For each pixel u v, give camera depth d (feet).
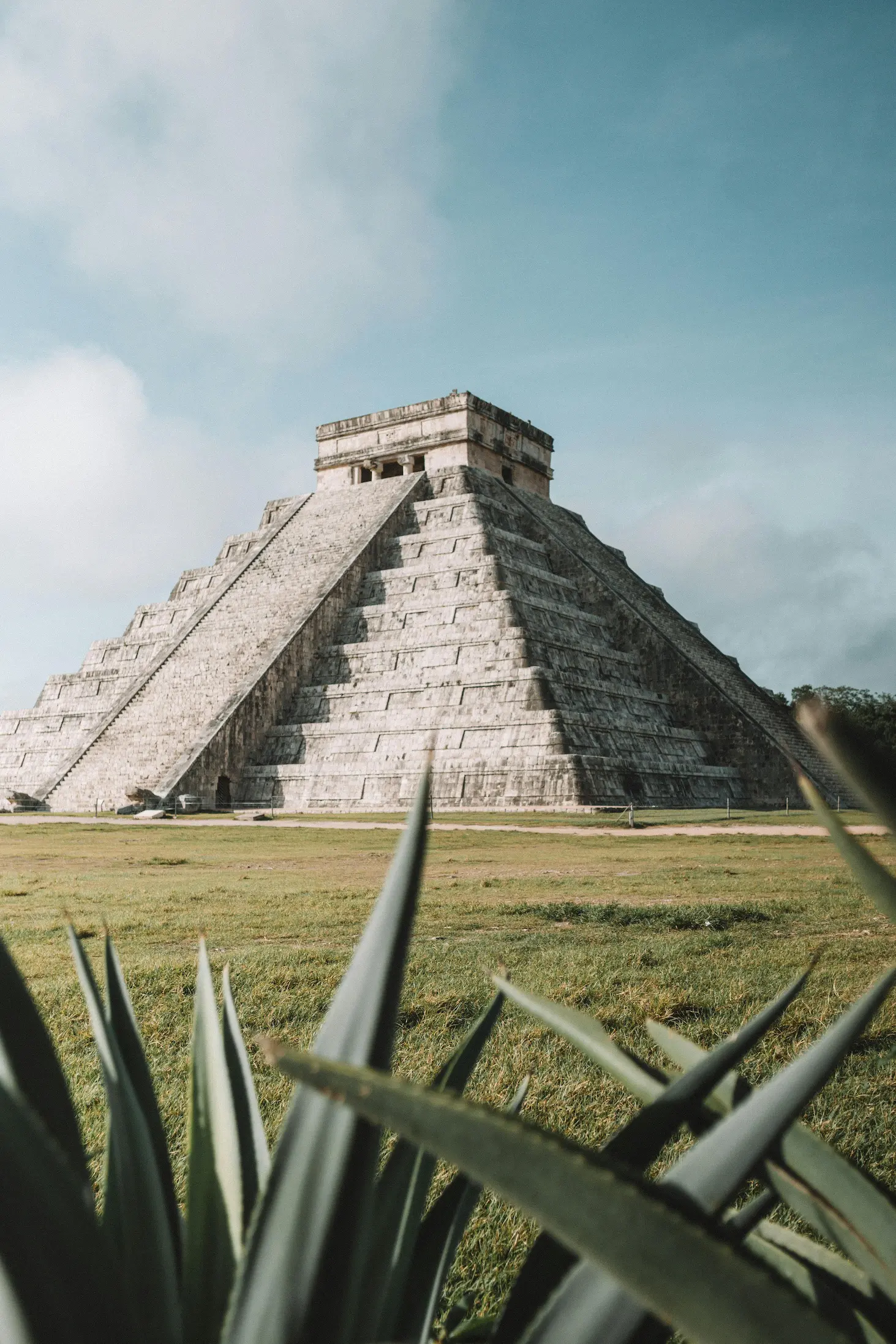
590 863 76.18
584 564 203.82
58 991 29.53
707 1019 26.16
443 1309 11.66
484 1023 7.71
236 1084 7.57
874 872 5.44
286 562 210.18
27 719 230.27
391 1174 6.09
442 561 189.37
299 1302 4.81
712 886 58.29
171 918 46.11
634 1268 3.98
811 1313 3.81
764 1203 6.52
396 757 165.48
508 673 163.43
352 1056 5.01
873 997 5.36
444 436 216.74
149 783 173.68
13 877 68.59
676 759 173.68
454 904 49.85
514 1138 4.11
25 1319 4.09
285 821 141.08
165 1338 5.65
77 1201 4.42
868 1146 17.62
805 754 186.60
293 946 38.24
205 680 189.06
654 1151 5.72
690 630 216.95
